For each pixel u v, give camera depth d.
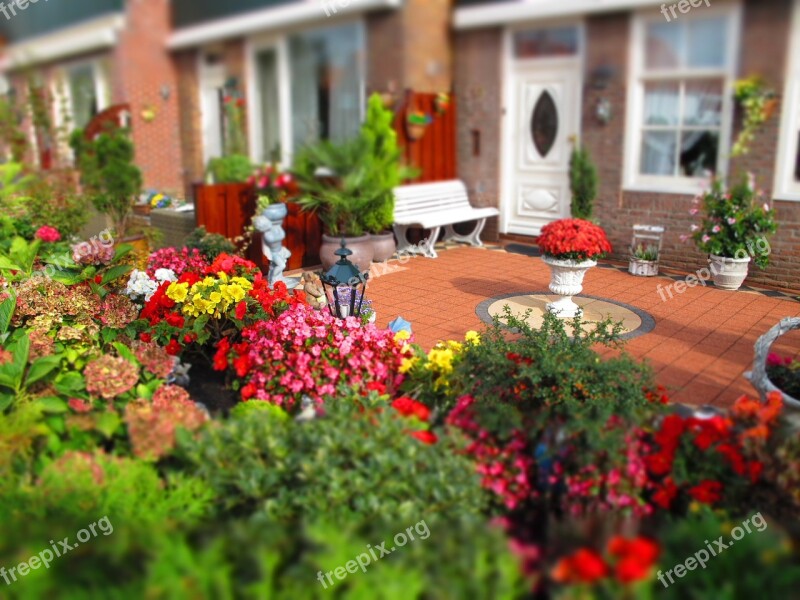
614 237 6.59
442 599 1.80
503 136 7.11
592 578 1.77
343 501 2.23
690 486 2.51
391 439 2.46
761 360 3.43
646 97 4.71
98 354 3.53
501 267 7.00
